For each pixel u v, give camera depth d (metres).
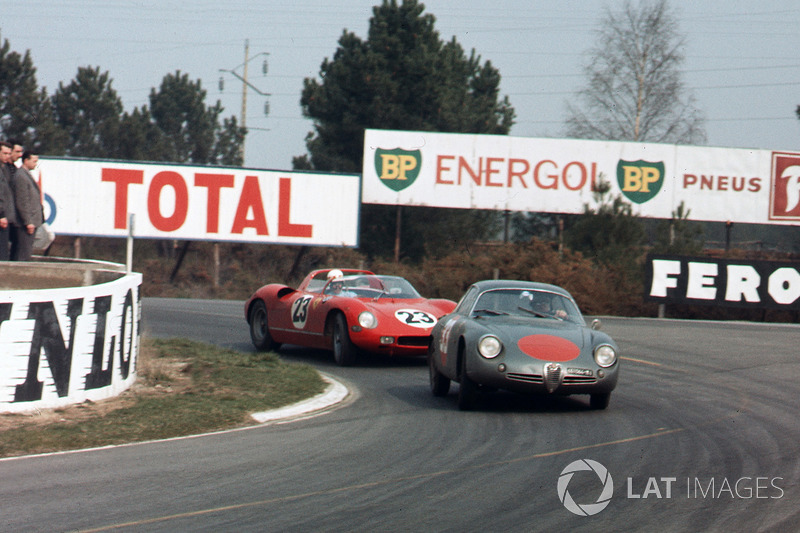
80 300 23.70
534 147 80.00
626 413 24.64
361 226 96.00
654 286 63.09
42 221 34.34
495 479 16.73
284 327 38.50
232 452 19.20
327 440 20.62
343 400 26.97
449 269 72.06
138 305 27.70
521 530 13.48
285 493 15.65
